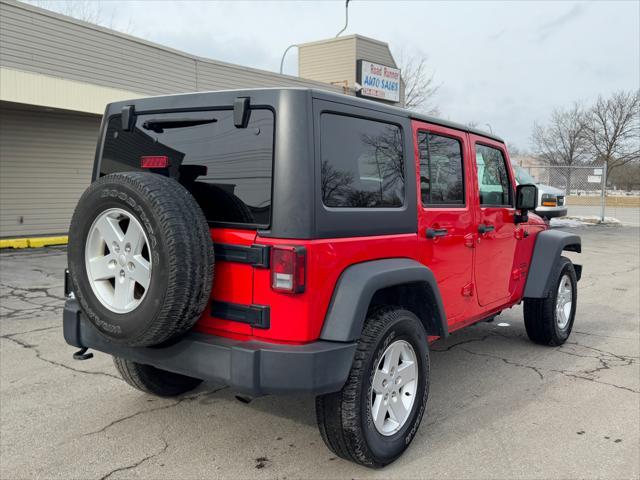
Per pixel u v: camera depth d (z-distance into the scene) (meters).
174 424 3.78
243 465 3.27
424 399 3.50
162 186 2.81
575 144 50.09
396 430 3.31
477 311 4.44
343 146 3.07
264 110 2.92
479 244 4.36
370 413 3.07
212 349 2.86
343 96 3.09
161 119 3.31
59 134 14.72
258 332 2.88
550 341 5.60
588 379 4.75
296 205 2.79
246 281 2.89
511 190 5.02
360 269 3.04
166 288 2.69
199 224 2.81
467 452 3.45
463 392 4.44
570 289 5.84
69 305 3.48
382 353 3.12
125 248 2.87
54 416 3.87
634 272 10.84
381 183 3.34
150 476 3.13
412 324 3.35
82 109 13.66
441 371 4.94
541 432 3.73
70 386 4.41
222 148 3.04
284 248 2.76
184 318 2.79
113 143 3.57
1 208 13.81
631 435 3.69
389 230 3.34
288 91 2.86
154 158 3.18
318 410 3.04
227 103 3.04
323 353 2.78
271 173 2.85
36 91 12.66
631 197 41.12
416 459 3.36
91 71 14.04
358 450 3.05
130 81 14.98
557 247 5.32
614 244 15.90
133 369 3.95
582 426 3.82
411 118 3.63
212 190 3.05
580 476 3.17
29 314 6.63
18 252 12.06
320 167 2.88
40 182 14.45
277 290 2.78
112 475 3.13
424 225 3.66
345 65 23.62
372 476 3.16
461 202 4.17
